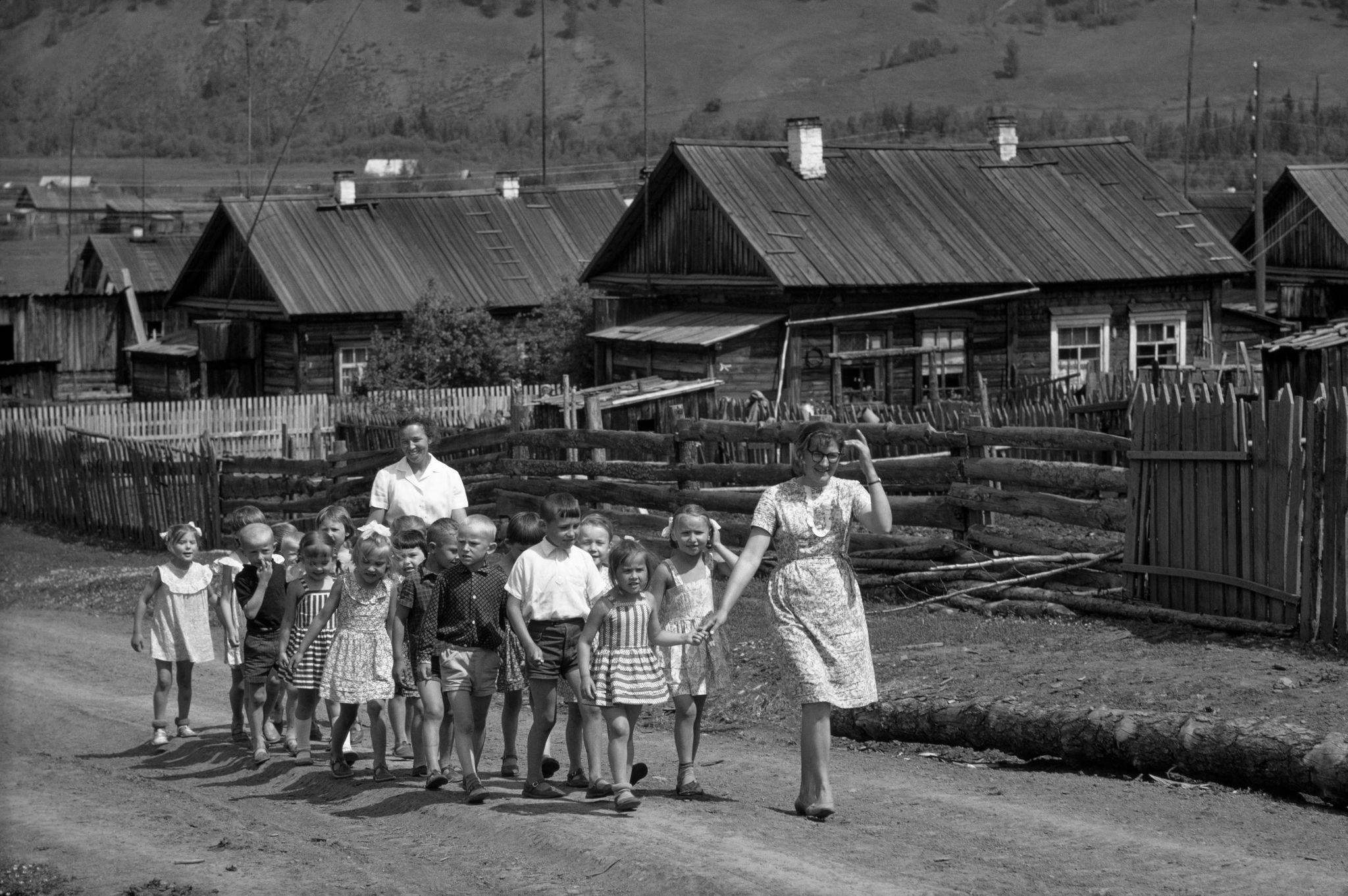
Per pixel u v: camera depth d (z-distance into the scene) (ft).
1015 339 121.90
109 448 97.76
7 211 409.49
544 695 31.42
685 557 31.71
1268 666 38.24
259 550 37.63
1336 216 171.53
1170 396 45.21
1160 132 641.81
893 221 124.16
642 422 92.32
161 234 229.04
